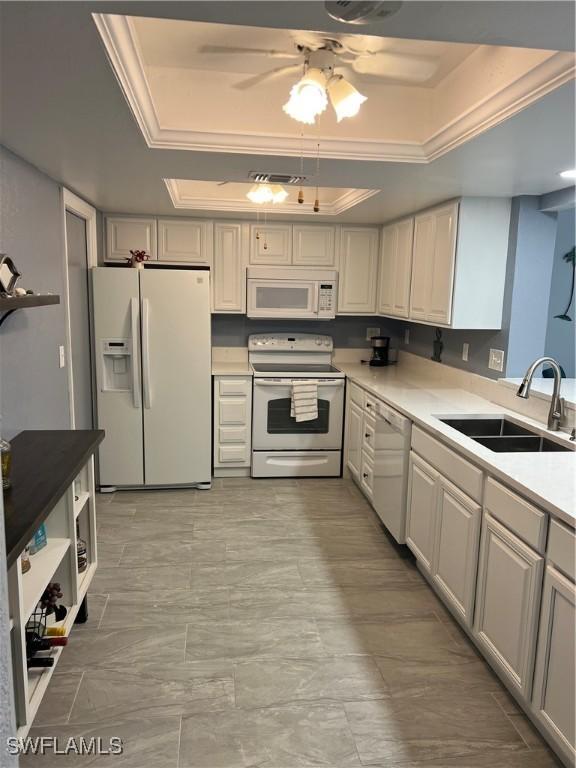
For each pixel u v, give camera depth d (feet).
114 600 9.01
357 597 9.29
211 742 6.25
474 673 7.51
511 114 6.07
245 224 15.03
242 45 6.77
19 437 8.14
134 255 13.62
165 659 7.62
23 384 8.38
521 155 7.69
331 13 4.11
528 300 10.79
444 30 4.42
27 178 8.60
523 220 10.59
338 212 13.34
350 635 8.27
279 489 14.17
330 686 7.19
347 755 6.13
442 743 6.33
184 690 7.05
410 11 4.08
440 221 11.43
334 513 12.73
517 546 6.55
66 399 10.66
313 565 10.32
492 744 6.33
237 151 8.00
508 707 6.91
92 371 13.51
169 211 14.02
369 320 16.89
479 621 7.59
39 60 4.95
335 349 16.87
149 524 11.93
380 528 11.99
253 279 15.12
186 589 9.38
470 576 7.75
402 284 13.71
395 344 16.97
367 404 12.98
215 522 12.10
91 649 7.79
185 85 7.75
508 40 4.60
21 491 6.09
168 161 8.54
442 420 9.96
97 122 6.63
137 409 13.44
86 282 13.15
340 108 6.30
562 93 5.44
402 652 7.91
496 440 8.95
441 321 11.35
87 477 8.39
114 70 5.17
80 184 10.32
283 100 7.97
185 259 14.90
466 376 12.35
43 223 9.37
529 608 6.29
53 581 7.36
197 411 13.67
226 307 15.31
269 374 14.44
